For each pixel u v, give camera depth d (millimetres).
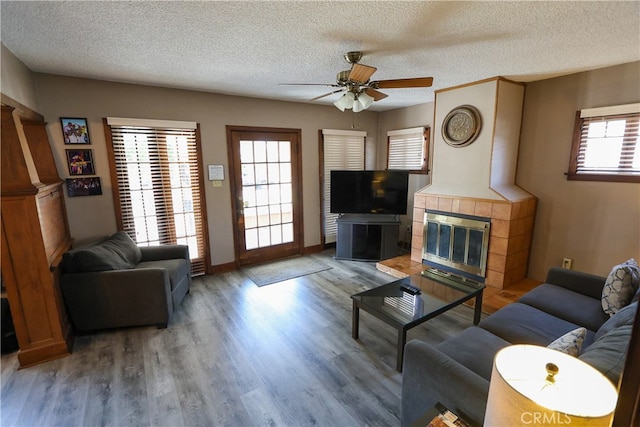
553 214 3486
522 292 3375
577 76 3160
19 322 2314
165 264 3299
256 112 4316
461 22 1998
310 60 2746
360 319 3053
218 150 4074
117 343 2658
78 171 3217
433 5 1771
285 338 2727
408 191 5203
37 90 2957
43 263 2344
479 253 3605
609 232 3092
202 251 4148
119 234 3305
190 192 3943
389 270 4219
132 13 1833
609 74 2951
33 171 2479
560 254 3475
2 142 2137
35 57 2533
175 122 3670
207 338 2732
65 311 2678
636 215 2910
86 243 3334
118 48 2391
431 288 2824
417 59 2740
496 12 1856
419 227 4316
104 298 2732
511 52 2559
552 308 2252
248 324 2963
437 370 1460
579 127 3189
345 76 2650
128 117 3436
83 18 1883
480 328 2033
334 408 1956
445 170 3918
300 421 1859
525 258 3686
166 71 3004
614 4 1741
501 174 3561
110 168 3381
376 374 2262
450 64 2891
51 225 2674
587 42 2332
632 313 1607
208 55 2582
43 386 2148
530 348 982
